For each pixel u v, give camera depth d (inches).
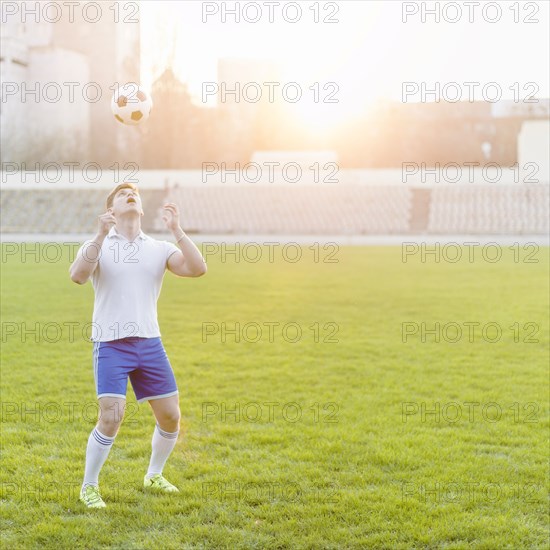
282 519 165.6
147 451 216.7
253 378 323.9
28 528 160.7
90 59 2463.1
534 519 165.9
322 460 208.7
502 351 386.0
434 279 762.2
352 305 573.6
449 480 191.2
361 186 1827.0
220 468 200.8
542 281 738.2
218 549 150.6
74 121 2349.9
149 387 174.4
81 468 199.6
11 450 215.0
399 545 152.3
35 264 939.3
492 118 2402.8
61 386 303.3
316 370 340.5
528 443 226.1
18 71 2235.5
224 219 1718.8
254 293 649.0
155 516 166.2
